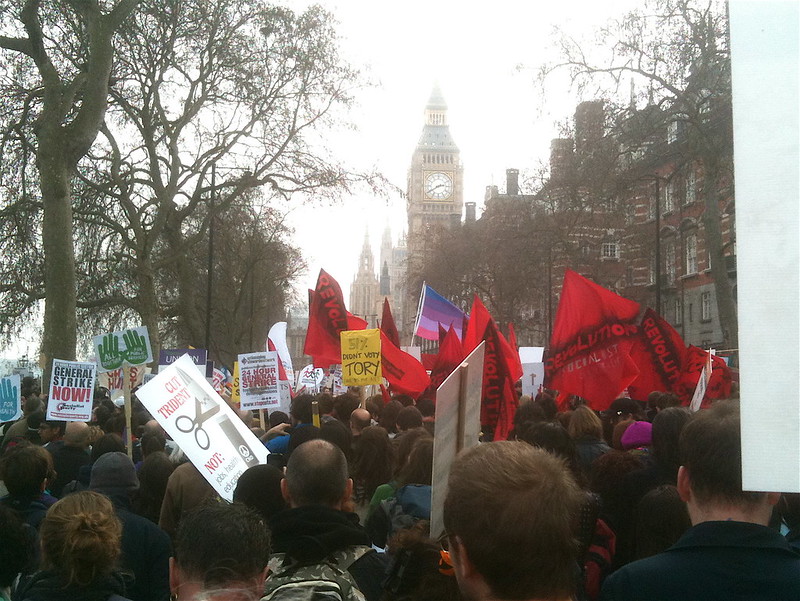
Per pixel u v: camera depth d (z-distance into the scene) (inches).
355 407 384.2
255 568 115.3
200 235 1306.6
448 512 83.1
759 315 77.4
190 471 231.1
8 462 205.8
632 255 1911.9
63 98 789.9
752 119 79.1
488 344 317.1
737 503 105.3
